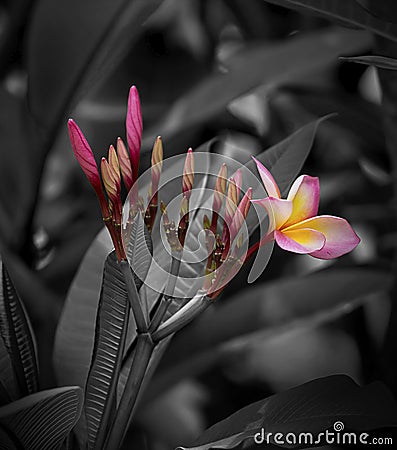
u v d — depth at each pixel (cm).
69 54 112
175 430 140
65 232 150
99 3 109
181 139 148
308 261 155
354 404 95
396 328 120
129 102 87
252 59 128
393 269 120
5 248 118
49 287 129
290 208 88
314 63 128
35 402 86
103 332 93
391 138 114
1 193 124
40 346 114
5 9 146
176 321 90
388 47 106
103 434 94
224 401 156
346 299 119
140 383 92
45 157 120
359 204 156
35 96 114
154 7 111
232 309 118
